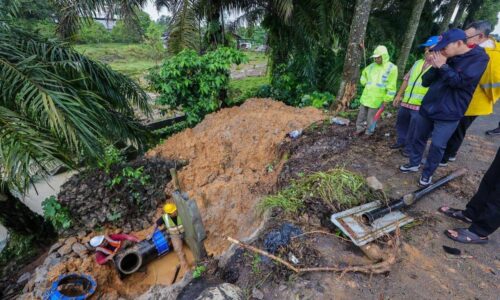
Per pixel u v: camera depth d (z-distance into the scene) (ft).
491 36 10.27
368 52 33.24
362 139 15.19
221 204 15.30
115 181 15.72
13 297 13.11
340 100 21.11
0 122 9.80
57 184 21.65
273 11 26.48
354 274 7.16
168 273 13.30
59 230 15.26
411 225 8.85
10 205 16.39
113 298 12.05
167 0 23.81
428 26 49.29
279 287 6.98
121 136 17.44
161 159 17.99
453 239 8.20
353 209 9.16
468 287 6.84
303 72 28.43
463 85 8.22
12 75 11.07
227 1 25.02
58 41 15.38
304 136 16.21
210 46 26.68
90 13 19.81
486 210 7.67
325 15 24.80
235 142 18.02
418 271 7.29
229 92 30.78
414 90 11.71
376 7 38.19
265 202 10.69
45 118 10.53
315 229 8.74
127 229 15.69
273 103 21.76
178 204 10.86
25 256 16.92
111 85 17.11
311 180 10.95
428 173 10.28
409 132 12.44
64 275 11.88
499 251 7.90
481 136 16.21
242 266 7.91
